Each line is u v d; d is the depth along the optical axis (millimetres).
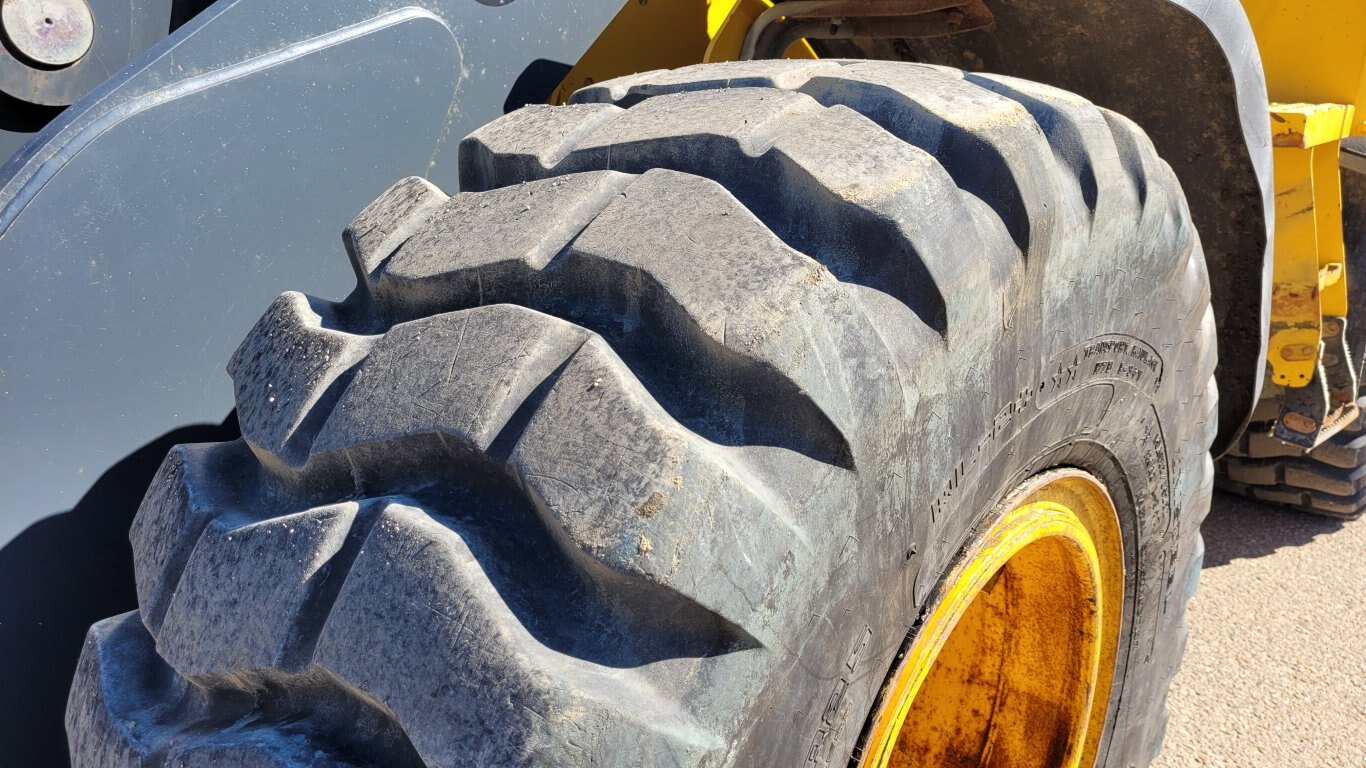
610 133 1193
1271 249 1969
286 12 1333
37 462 1210
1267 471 3381
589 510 854
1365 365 3186
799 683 973
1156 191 1401
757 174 1083
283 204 1339
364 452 973
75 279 1219
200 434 1317
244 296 1327
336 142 1368
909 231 1030
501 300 1057
